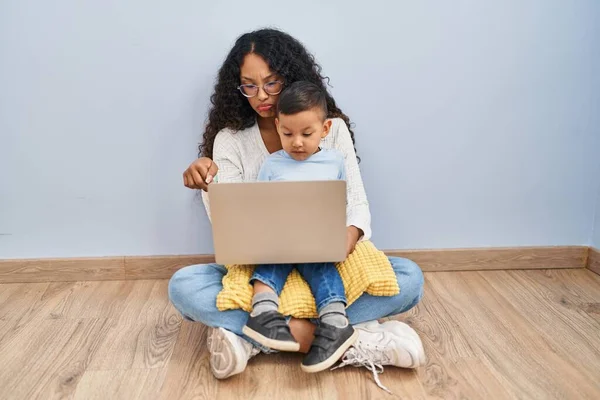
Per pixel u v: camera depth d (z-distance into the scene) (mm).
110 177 1476
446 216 1547
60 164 1458
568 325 1241
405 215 1542
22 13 1337
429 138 1479
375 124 1461
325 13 1373
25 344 1173
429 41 1403
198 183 1108
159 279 1548
